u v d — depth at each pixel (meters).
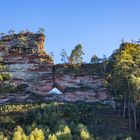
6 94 98.50
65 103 89.31
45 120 77.44
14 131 71.50
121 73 81.00
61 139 66.56
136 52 89.12
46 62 101.88
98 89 97.56
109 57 98.06
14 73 100.81
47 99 98.69
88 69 99.56
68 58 104.81
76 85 98.94
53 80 100.44
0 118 78.56
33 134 66.94
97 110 85.88
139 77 79.88
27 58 102.06
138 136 73.19
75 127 73.06
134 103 78.06
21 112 82.25
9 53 102.75
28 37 106.50
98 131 74.94
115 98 90.19
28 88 99.69
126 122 79.50
